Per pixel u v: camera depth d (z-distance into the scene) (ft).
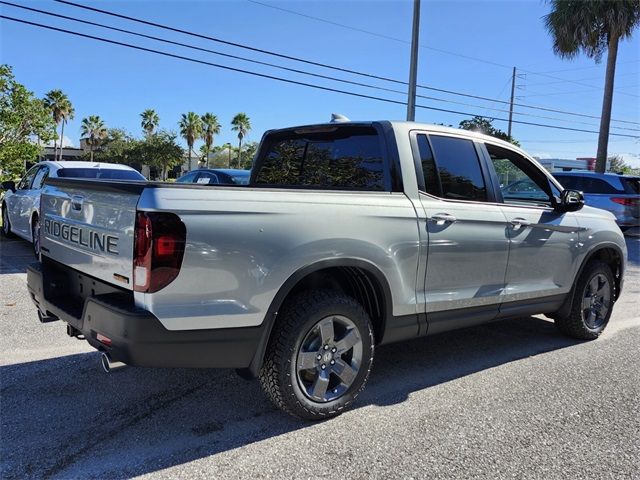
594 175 50.57
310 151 15.53
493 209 14.66
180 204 9.50
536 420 12.16
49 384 13.44
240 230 10.01
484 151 15.11
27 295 22.36
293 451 10.51
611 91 72.28
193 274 9.60
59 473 9.57
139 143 216.13
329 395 11.76
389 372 15.08
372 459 10.30
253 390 13.39
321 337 11.41
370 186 13.52
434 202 13.37
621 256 19.04
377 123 13.64
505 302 15.20
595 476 9.94
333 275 12.49
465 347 17.56
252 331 10.32
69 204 12.12
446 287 13.55
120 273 10.06
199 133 239.50
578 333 18.15
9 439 10.70
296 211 10.77
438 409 12.62
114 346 9.59
